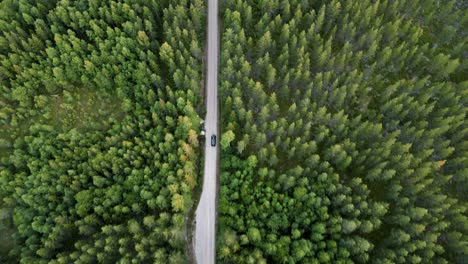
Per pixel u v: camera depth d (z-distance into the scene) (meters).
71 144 66.38
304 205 60.59
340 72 72.69
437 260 56.41
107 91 74.00
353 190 61.88
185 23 74.06
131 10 71.25
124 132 66.62
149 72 68.88
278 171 66.31
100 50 72.50
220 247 60.28
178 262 57.78
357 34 76.00
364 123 63.84
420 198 62.00
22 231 61.28
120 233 58.62
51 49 70.94
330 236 58.03
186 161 63.41
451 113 68.00
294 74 69.19
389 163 63.34
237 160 66.62
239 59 69.19
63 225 59.84
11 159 66.38
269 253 56.72
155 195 62.16
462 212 63.75
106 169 64.38
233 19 73.12
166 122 68.50
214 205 67.12
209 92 75.44
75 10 72.88
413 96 67.94
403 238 55.84
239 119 68.62
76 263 54.56
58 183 62.88
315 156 60.88
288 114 67.56
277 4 72.88
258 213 61.22
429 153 62.75
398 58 73.31
